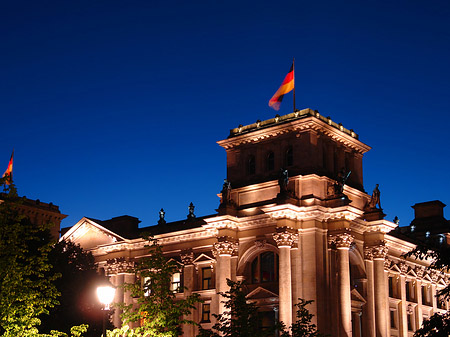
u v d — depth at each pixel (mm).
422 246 52406
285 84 89125
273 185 86500
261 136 90062
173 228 96562
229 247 85125
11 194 50031
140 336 48500
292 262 81188
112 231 101375
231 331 49125
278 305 81375
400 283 98062
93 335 77750
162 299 51906
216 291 84562
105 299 42656
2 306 46750
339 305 79000
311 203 82438
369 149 96875
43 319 73562
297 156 85938
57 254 79812
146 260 53125
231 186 91000
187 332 89125
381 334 85125
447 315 48531
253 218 84562
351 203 90312
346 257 80562
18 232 49781
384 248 87812
